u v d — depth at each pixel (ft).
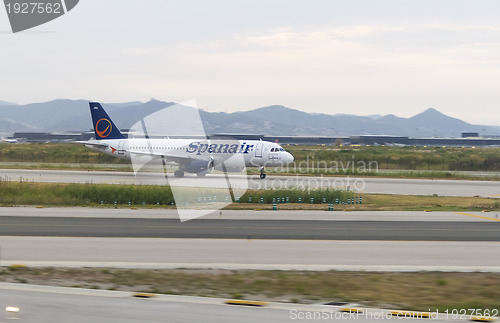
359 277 107.45
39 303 80.48
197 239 147.54
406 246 141.28
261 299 90.12
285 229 168.35
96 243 139.44
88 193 252.21
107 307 79.20
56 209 217.56
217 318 75.00
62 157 606.14
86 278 102.68
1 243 137.59
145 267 112.47
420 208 243.60
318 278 106.01
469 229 174.09
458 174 487.61
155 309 78.89
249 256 125.49
